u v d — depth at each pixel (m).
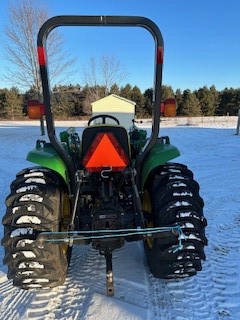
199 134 17.59
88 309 2.61
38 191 2.51
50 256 2.51
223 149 11.93
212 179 7.22
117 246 2.48
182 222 2.52
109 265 2.62
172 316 2.54
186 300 2.74
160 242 2.59
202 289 2.90
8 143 13.77
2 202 5.58
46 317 2.54
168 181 2.66
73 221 2.52
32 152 2.84
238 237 4.07
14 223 2.45
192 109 60.62
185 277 2.95
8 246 2.44
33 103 2.61
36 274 2.48
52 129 2.56
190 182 2.68
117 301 2.70
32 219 2.44
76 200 2.55
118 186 2.68
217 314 2.58
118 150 2.55
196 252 2.54
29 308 2.65
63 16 2.32
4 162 9.31
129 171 2.60
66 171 2.78
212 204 5.40
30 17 16.86
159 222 2.57
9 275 2.52
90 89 28.08
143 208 3.02
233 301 2.75
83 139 2.70
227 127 23.33
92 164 2.56
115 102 13.30
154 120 2.57
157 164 2.71
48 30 2.36
